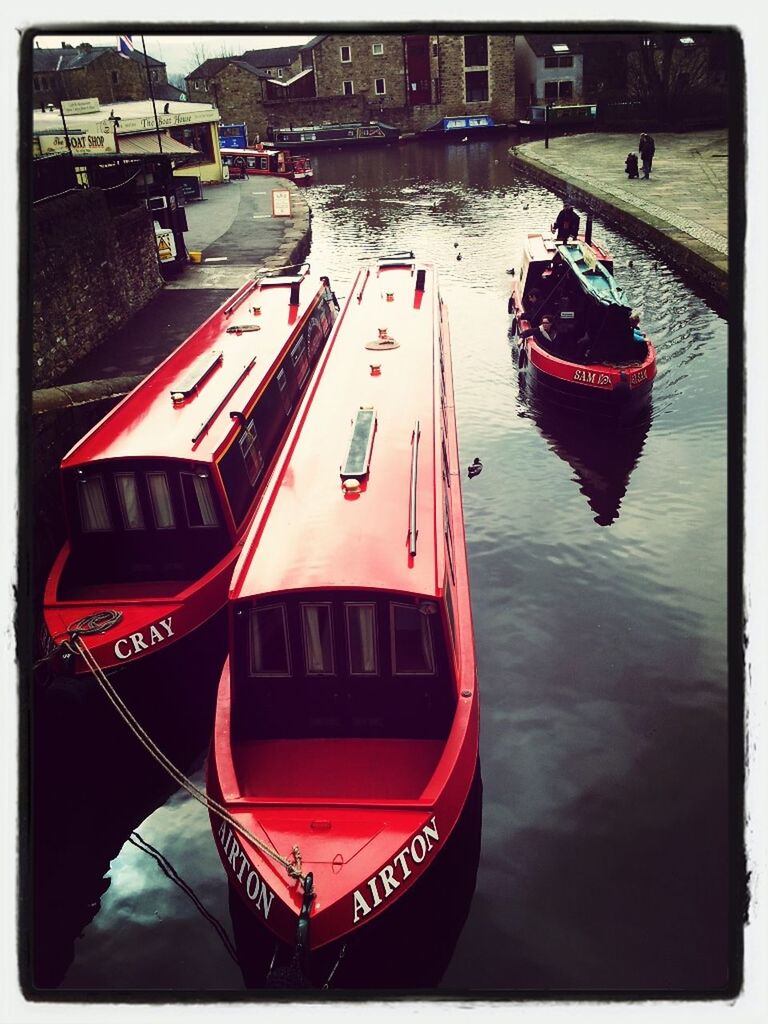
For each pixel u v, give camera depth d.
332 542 9.01
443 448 12.88
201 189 48.28
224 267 28.17
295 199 43.91
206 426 11.95
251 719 8.88
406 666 8.53
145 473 11.20
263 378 13.89
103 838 9.47
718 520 14.76
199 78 87.75
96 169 24.97
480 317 26.38
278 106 85.19
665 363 21.44
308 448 11.30
